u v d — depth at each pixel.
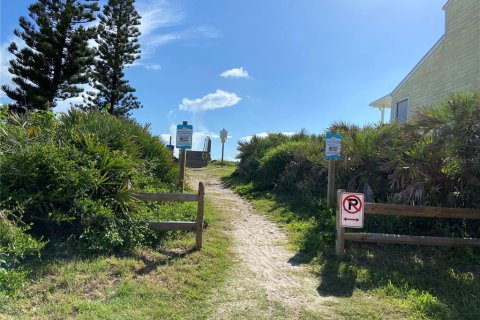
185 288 5.11
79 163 6.73
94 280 5.02
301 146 12.43
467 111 7.24
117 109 31.39
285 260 6.49
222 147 24.95
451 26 13.76
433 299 4.99
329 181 9.11
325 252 6.72
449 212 6.67
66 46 25.09
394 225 7.48
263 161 14.12
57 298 4.50
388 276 5.70
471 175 7.14
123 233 6.25
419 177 7.50
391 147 8.59
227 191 13.88
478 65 12.27
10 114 7.96
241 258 6.48
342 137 9.86
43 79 24.42
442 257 6.50
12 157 6.12
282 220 9.13
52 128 7.34
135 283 5.04
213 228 8.12
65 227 6.21
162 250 6.38
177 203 8.62
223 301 4.89
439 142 7.40
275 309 4.72
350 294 5.18
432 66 14.81
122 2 30.80
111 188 6.81
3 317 3.99
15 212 5.88
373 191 8.82
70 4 24.56
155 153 10.39
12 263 4.95
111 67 31.28
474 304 4.86
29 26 24.28
